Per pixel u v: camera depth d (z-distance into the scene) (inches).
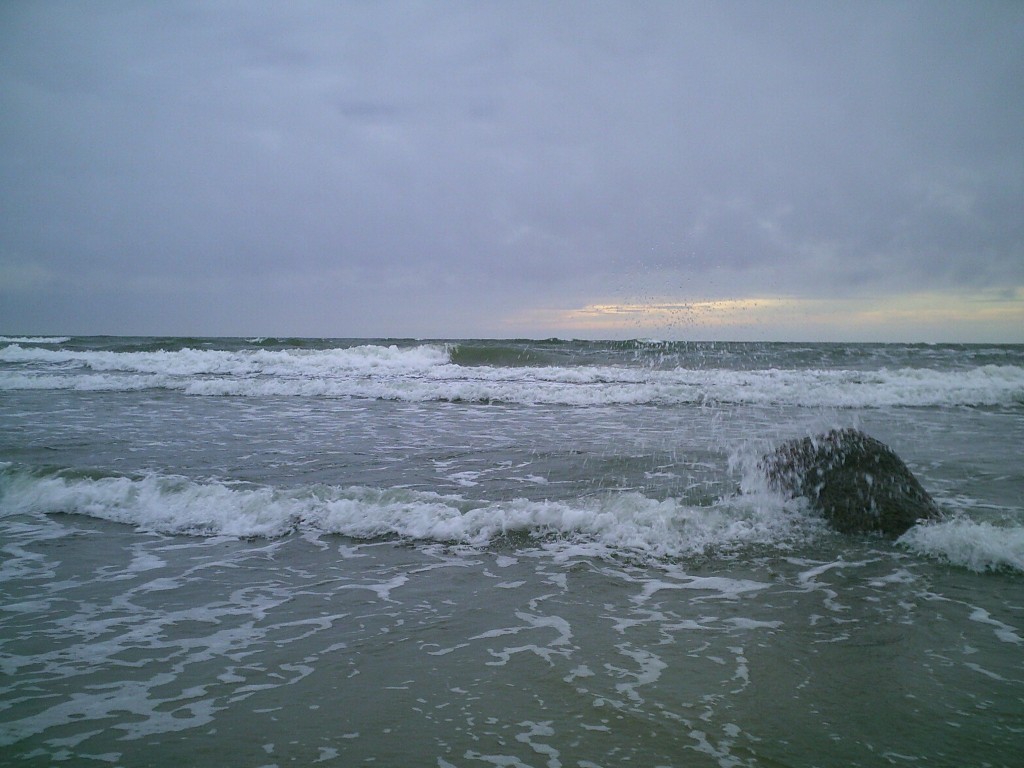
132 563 217.5
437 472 327.6
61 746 122.2
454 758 119.2
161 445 385.1
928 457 373.7
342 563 218.2
